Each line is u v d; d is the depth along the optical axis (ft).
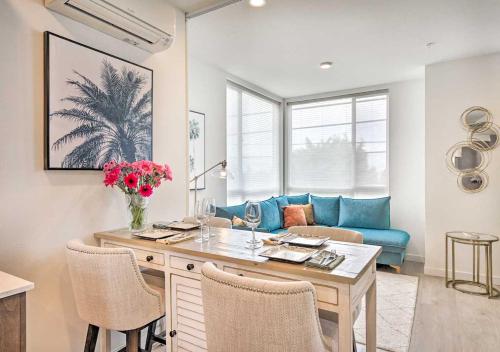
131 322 5.05
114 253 4.79
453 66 12.20
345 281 4.07
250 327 3.51
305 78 14.48
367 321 5.58
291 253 5.04
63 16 6.06
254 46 10.78
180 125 8.65
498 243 11.52
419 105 14.84
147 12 6.72
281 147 18.17
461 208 12.10
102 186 6.79
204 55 11.59
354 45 10.71
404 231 14.78
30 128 5.57
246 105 15.33
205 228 6.98
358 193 16.52
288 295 3.33
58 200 5.99
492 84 11.59
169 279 5.71
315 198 16.42
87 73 6.39
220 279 3.63
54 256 5.93
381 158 15.90
